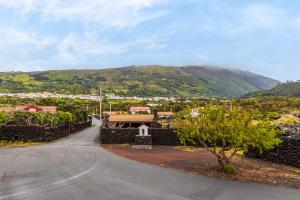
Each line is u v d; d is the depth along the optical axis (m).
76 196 15.06
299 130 27.84
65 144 38.78
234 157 29.55
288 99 112.25
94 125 82.25
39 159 25.66
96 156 27.64
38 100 131.12
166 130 37.69
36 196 14.95
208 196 15.76
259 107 91.38
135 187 17.02
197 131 21.94
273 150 27.44
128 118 47.06
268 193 16.72
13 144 38.25
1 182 17.58
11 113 44.25
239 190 17.19
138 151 31.92
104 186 17.05
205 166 23.75
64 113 52.97
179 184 18.03
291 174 22.09
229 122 21.34
